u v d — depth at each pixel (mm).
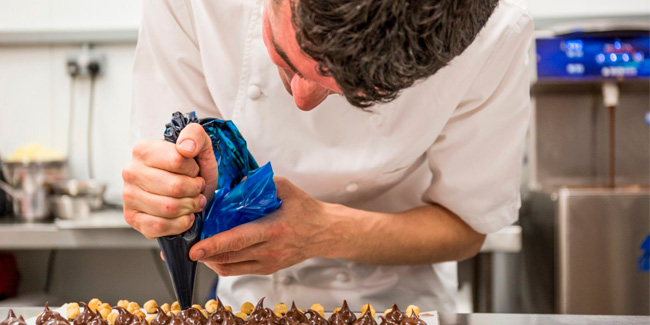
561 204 1677
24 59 2152
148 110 1010
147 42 981
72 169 2172
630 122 1929
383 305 1152
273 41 590
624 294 1670
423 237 1043
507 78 969
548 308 1786
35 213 1914
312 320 855
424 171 1138
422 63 542
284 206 855
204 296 2111
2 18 2125
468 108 985
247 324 828
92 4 2125
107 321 873
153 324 819
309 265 1147
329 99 951
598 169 1938
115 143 2160
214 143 782
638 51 1754
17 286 2086
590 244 1669
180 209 693
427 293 1176
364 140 988
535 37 1772
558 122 1932
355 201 1138
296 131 989
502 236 1664
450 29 543
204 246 740
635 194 1656
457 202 1064
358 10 496
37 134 2168
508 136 1017
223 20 936
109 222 1758
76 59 2105
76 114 2158
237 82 973
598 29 1723
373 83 538
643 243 1661
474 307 1896
